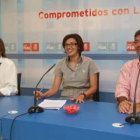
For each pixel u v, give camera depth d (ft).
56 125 4.40
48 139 4.50
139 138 3.75
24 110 5.50
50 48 10.28
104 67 9.64
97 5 9.42
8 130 4.85
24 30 10.61
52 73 10.27
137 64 6.41
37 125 4.57
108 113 5.19
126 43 9.23
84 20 9.66
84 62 8.02
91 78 7.95
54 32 10.15
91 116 4.95
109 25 9.36
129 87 6.45
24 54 10.74
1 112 5.33
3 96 7.24
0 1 10.80
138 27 8.99
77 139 4.25
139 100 6.25
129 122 4.44
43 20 10.26
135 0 8.91
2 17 10.87
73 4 9.74
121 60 9.39
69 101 6.48
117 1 9.15
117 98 6.35
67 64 8.09
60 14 9.97
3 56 8.03
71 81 8.01
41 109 5.31
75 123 4.46
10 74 7.70
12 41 10.86
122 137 3.87
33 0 10.31
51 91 7.73
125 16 9.12
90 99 7.83
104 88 9.71
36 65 10.60
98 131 4.06
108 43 9.46
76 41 7.99
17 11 10.61
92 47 9.69
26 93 10.84
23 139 4.73
